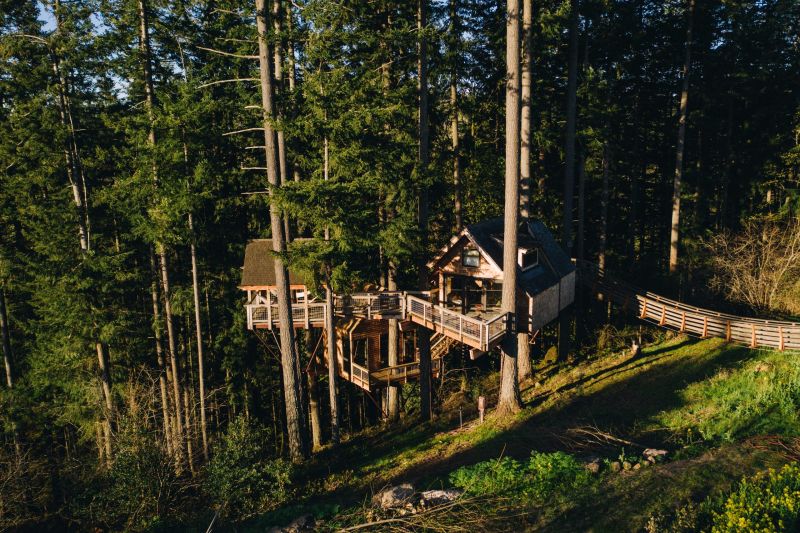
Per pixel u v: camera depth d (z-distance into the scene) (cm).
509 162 1741
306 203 1593
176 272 2684
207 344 2825
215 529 1379
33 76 1972
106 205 2228
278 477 1523
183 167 1914
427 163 1991
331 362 1880
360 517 1195
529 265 2095
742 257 2327
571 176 2353
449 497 1196
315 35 1595
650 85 3080
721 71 2761
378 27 2120
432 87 2495
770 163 2752
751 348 1986
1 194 2339
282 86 1998
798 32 2817
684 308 2245
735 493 1033
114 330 2048
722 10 2622
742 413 1523
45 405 2317
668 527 1003
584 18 2438
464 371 2836
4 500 2003
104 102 2391
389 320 2386
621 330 2603
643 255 3403
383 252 2159
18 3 2223
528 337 2308
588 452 1448
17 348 2750
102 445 2291
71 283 2008
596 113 2492
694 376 1889
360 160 1680
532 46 2208
